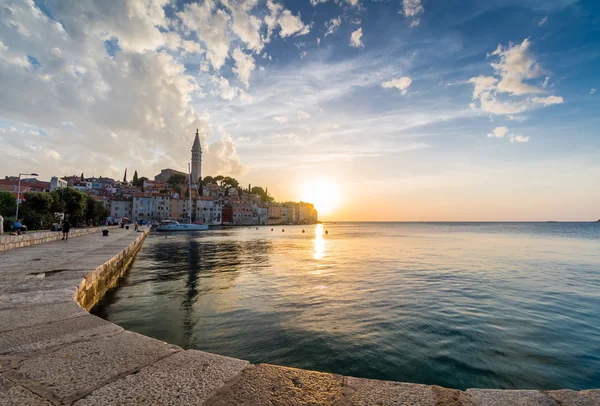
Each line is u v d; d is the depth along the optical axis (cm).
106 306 1195
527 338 892
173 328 955
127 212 12850
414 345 837
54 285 764
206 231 10250
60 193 4928
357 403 255
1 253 1627
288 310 1151
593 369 711
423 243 5472
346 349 806
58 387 269
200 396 259
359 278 1858
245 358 754
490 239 6744
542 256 3234
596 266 2445
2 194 4631
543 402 263
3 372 294
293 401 255
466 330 951
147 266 2381
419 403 258
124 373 297
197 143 18912
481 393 276
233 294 1415
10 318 469
